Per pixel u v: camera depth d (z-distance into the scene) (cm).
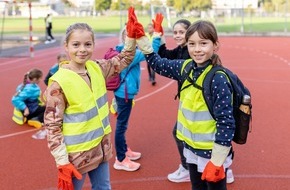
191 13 3906
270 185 414
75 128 265
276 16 4978
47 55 1734
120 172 449
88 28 270
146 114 718
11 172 460
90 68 279
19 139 586
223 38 2691
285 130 606
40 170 465
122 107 428
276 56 1630
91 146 272
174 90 952
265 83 1040
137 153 491
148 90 952
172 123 657
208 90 257
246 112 261
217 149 254
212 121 265
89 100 269
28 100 656
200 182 293
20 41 2498
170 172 450
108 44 2203
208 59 262
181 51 383
